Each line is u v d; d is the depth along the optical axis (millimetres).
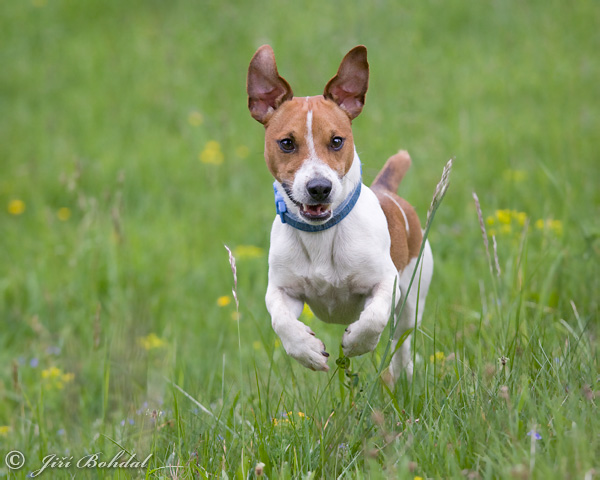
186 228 13047
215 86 18547
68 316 11016
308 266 6629
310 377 7773
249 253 11672
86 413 8711
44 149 16594
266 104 6852
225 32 20812
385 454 5414
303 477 5273
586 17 19672
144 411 7156
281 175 6555
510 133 14602
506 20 19922
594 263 8883
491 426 5324
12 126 17828
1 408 9070
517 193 12023
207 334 10094
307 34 19875
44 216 13656
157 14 22406
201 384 8094
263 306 10453
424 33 19766
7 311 11367
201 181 14734
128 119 17625
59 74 20062
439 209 11961
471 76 17531
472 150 13727
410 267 7570
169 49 20406
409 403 6301
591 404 5398
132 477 6156
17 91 19469
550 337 6973
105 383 7750
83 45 21250
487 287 9203
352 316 7012
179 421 6426
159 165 15344
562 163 12867
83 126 17516
